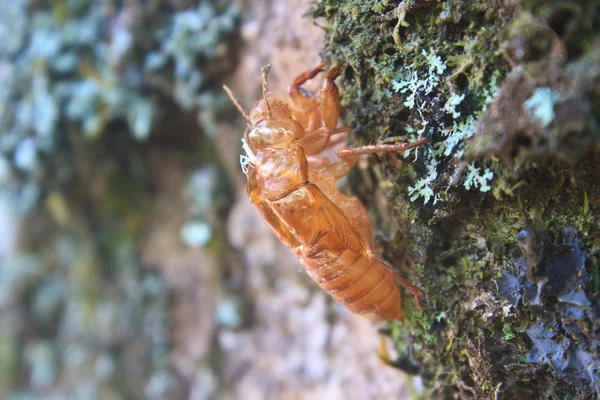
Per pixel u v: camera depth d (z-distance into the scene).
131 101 0.14
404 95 0.10
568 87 0.09
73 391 0.19
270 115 0.11
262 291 0.15
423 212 0.10
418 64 0.10
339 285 0.11
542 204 0.10
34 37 0.15
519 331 0.10
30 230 0.19
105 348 0.18
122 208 0.16
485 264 0.10
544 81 0.09
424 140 0.10
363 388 0.13
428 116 0.10
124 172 0.16
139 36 0.14
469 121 0.10
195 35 0.13
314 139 0.11
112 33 0.14
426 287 0.11
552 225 0.10
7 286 0.20
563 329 0.10
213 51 0.13
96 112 0.15
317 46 0.12
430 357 0.11
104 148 0.16
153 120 0.15
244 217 0.14
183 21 0.13
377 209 0.12
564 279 0.10
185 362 0.16
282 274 0.14
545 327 0.10
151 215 0.16
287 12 0.12
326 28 0.11
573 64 0.09
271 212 0.11
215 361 0.15
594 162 0.10
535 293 0.10
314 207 0.11
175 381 0.16
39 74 0.15
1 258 0.20
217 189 0.15
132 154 0.16
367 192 0.12
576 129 0.09
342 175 0.11
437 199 0.10
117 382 0.18
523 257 0.10
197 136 0.15
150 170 0.16
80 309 0.18
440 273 0.11
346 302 0.11
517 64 0.09
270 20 0.13
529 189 0.10
